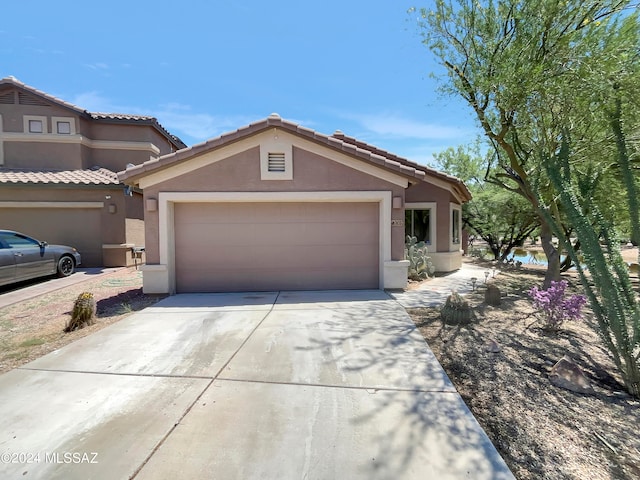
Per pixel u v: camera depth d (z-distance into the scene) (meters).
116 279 10.80
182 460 2.57
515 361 4.39
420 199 12.47
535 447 2.76
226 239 8.52
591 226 3.90
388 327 5.70
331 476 2.41
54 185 12.77
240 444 2.75
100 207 13.43
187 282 8.50
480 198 19.50
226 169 8.12
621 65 6.16
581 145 7.31
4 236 9.23
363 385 3.73
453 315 5.86
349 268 8.77
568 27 6.68
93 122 15.64
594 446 2.77
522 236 19.02
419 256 10.86
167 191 8.06
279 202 8.57
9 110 14.28
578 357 4.53
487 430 2.97
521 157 8.97
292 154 8.20
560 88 6.46
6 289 9.23
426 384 3.75
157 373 4.02
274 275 8.62
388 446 2.72
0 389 3.66
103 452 2.66
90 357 4.51
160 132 17.44
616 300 3.70
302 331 5.50
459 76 7.96
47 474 2.44
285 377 3.91
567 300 5.41
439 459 2.58
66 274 11.18
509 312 6.67
